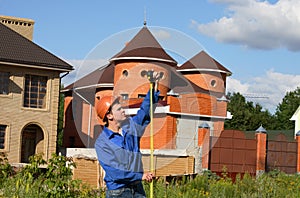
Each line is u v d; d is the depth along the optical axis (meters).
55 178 8.52
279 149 18.81
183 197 10.53
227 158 17.70
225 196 11.63
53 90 24.44
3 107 23.39
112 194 5.13
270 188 12.35
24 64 23.61
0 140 23.34
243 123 50.06
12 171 10.84
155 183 10.89
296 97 58.94
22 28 28.92
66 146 28.36
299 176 15.52
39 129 24.52
